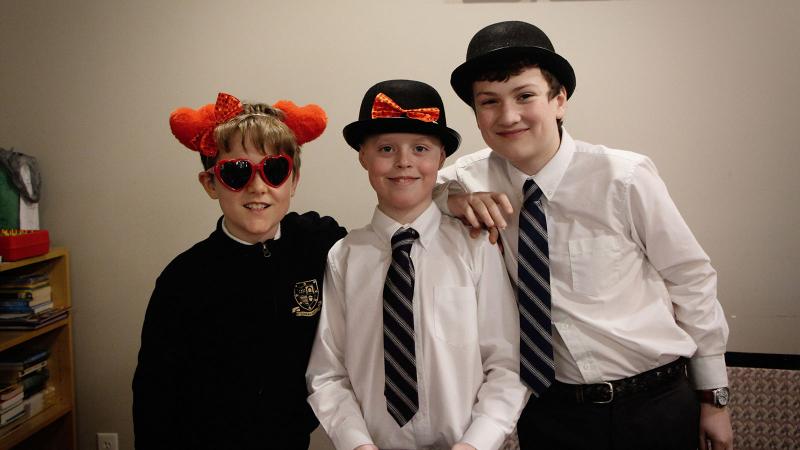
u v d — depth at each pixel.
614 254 1.14
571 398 1.16
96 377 2.01
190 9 1.85
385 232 1.10
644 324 1.14
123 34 1.88
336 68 1.83
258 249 1.17
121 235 1.96
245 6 1.84
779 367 1.70
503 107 1.06
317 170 1.88
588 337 1.13
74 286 1.98
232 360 1.15
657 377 1.15
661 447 1.14
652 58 1.77
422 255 1.09
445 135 1.08
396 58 1.82
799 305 1.80
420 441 1.05
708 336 1.18
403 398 1.02
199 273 1.17
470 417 1.03
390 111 1.04
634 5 1.75
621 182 1.12
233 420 1.16
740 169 1.78
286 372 1.17
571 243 1.15
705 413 1.23
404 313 1.03
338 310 1.13
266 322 1.17
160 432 1.13
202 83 1.88
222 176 1.10
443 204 1.15
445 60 1.80
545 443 1.20
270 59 1.85
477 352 1.05
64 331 1.92
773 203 1.78
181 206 1.93
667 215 1.12
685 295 1.17
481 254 1.09
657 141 1.79
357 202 1.88
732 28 1.74
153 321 1.15
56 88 1.92
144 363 1.14
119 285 1.97
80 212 1.95
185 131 1.16
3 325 1.76
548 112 1.08
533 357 1.08
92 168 1.94
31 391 1.86
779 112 1.75
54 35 1.90
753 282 1.81
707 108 1.77
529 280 1.12
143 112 1.90
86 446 2.03
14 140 1.94
